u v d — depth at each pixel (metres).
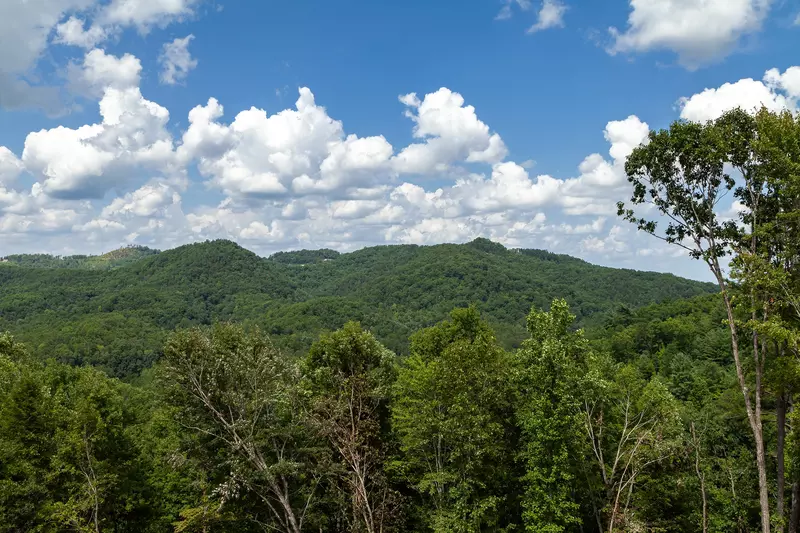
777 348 23.48
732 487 28.95
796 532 25.92
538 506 25.67
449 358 27.19
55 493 24.81
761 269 20.88
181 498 31.20
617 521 26.94
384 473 28.77
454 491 25.56
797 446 23.12
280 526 25.89
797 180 19.91
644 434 27.88
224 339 27.70
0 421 24.64
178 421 25.00
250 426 24.39
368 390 29.06
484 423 27.30
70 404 31.59
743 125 23.08
